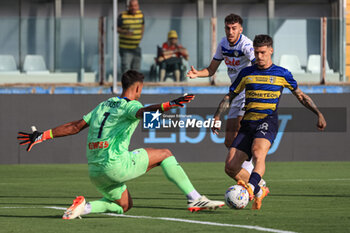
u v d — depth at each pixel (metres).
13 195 29.12
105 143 19.05
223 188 31.80
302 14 58.84
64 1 56.78
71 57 50.22
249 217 20.12
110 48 50.38
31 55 50.03
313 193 28.94
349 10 57.69
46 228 17.89
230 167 22.69
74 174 40.28
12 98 47.28
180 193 29.45
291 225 18.23
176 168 20.14
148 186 33.00
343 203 24.69
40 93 47.62
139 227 17.92
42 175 39.66
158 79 50.53
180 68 50.62
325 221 19.11
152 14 58.03
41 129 47.53
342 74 51.81
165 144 48.28
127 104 19.09
